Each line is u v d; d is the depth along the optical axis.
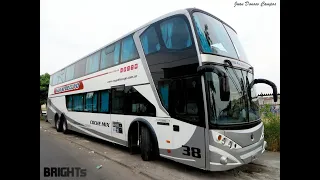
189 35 5.18
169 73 5.61
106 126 8.30
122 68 7.46
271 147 7.66
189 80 5.07
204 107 4.70
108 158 6.94
